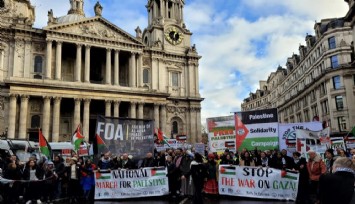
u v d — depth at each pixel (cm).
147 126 2028
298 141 2425
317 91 7494
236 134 2162
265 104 12681
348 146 2964
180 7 8200
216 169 1980
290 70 9888
